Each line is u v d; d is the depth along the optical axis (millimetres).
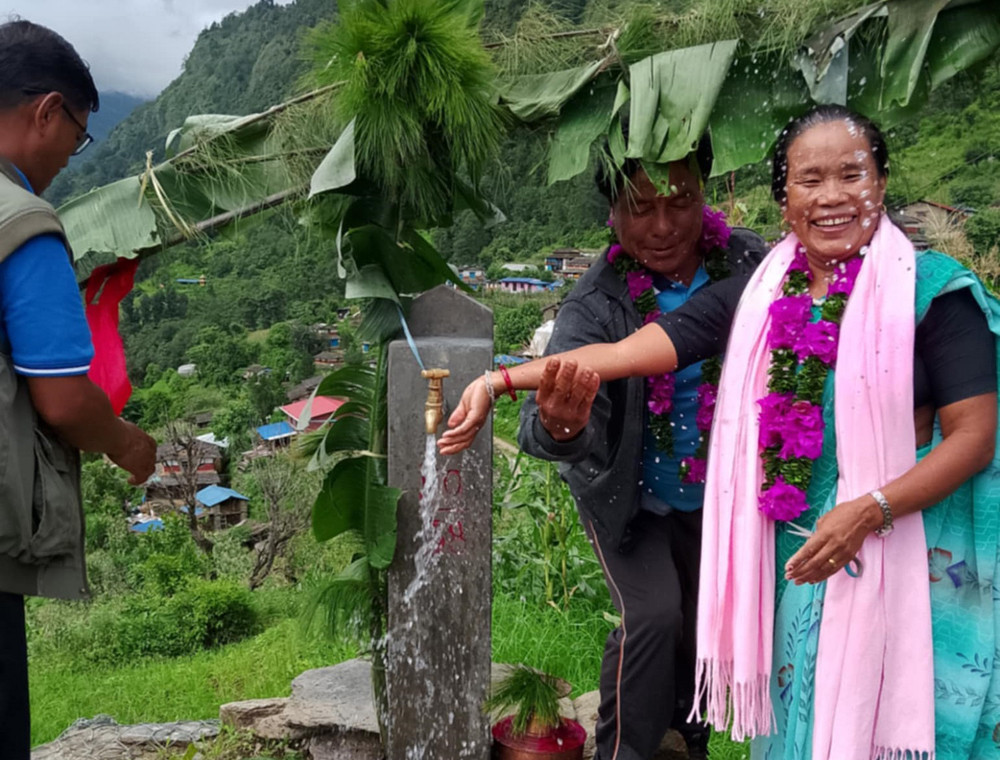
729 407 2008
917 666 1828
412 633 2623
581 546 4859
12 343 1871
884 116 2252
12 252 1842
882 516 1770
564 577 4582
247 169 2738
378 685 2785
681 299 2498
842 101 2189
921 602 1832
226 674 6207
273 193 2768
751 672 1955
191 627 15070
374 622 2771
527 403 2326
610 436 2385
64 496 1971
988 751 1867
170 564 22500
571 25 2479
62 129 2041
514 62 2504
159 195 2613
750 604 1949
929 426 1919
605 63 2396
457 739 2648
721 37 2311
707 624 2021
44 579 1979
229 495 43875
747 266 2531
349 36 2359
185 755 3037
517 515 5707
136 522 39844
